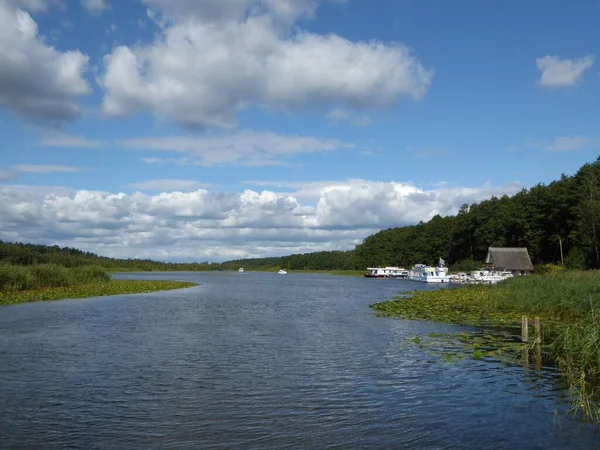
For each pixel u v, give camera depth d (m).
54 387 18.20
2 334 30.30
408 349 25.45
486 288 59.62
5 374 20.12
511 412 15.34
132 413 15.38
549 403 16.16
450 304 46.75
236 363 22.41
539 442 13.04
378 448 12.76
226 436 13.54
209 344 27.36
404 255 174.62
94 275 80.44
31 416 15.06
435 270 119.25
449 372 20.33
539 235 108.19
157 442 13.10
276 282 131.25
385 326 34.81
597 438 13.27
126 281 96.06
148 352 24.98
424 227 167.12
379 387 18.23
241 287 99.12
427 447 12.80
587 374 19.02
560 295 37.12
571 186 101.00
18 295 54.53
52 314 40.97
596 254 81.38
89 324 35.19
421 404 16.20
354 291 84.00
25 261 92.62
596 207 80.56
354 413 15.39
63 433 13.70
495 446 12.83
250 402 16.50
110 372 20.58
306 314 43.88
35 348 25.77
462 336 28.83
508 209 114.25
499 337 28.30
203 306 52.06
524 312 38.44
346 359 23.17
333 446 12.88
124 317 40.00
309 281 139.62
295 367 21.55
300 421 14.69
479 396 16.97
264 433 13.75
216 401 16.59
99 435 13.56
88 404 16.23
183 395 17.28
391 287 98.31
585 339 19.62
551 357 22.56
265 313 44.94
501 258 102.12
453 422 14.53
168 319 39.16
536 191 111.94
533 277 51.97
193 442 13.12
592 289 35.12
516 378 19.25
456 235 143.25
